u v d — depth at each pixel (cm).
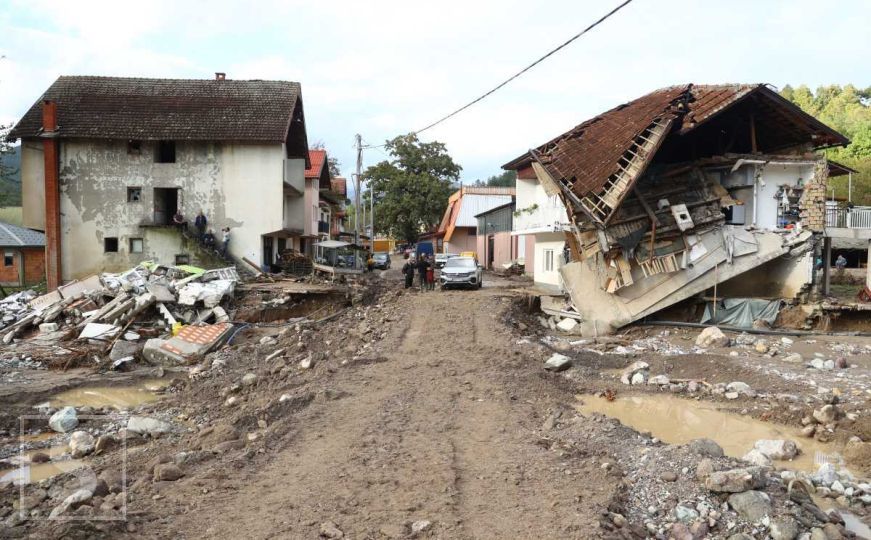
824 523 573
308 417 918
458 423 898
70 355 1575
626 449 776
